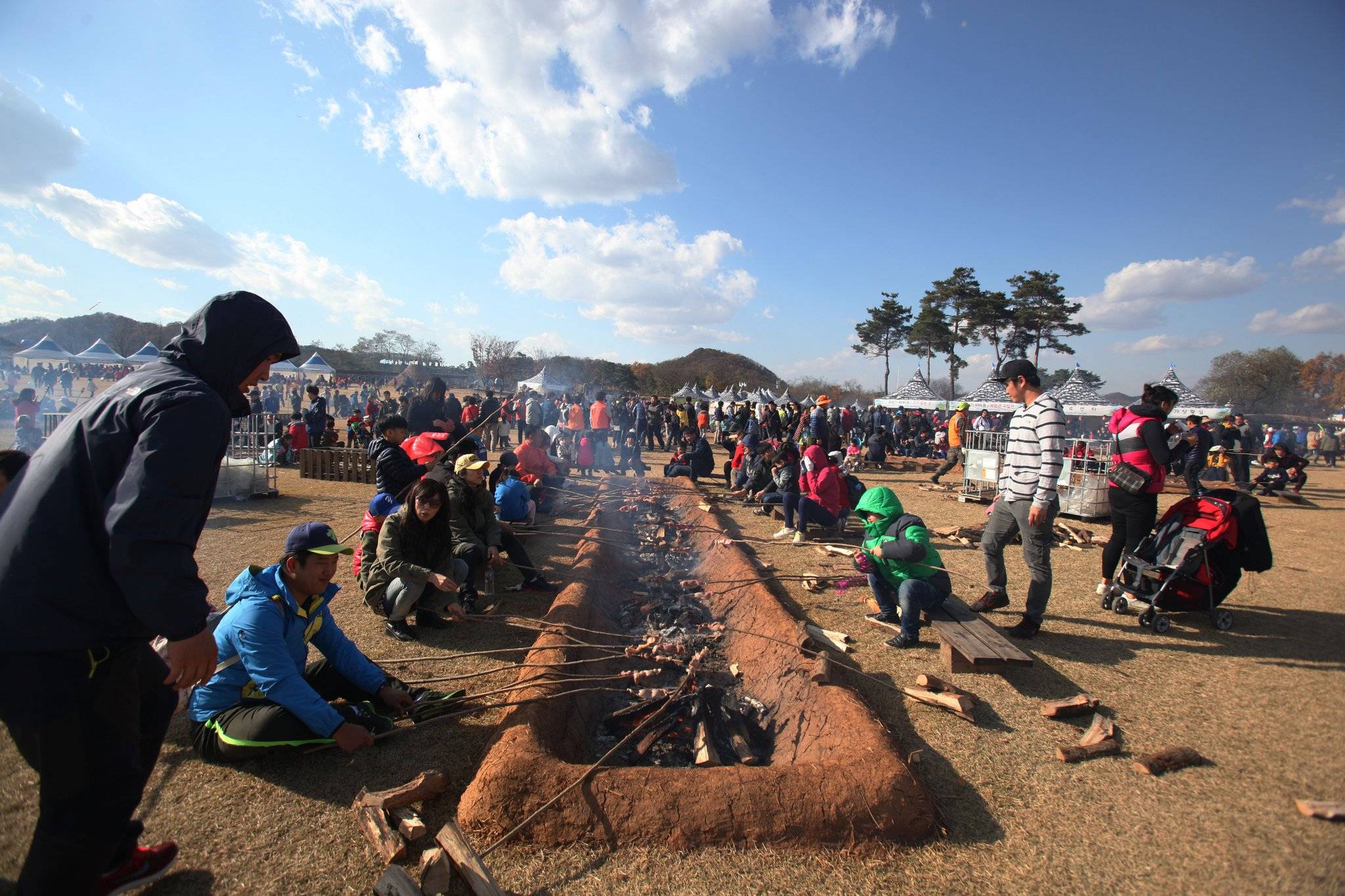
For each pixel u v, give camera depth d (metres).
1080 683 4.15
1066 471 10.35
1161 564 5.22
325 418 15.87
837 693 3.58
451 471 6.68
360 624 4.80
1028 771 3.15
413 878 2.34
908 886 2.39
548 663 3.85
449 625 4.82
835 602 5.69
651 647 4.80
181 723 3.35
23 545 1.72
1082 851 2.60
